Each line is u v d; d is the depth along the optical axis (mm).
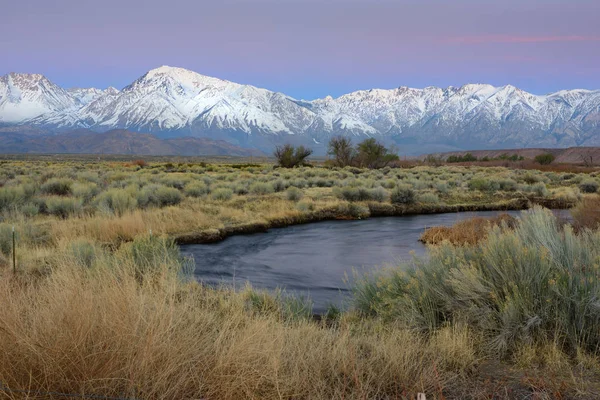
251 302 7801
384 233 19656
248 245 16750
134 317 3814
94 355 3424
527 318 5211
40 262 10391
